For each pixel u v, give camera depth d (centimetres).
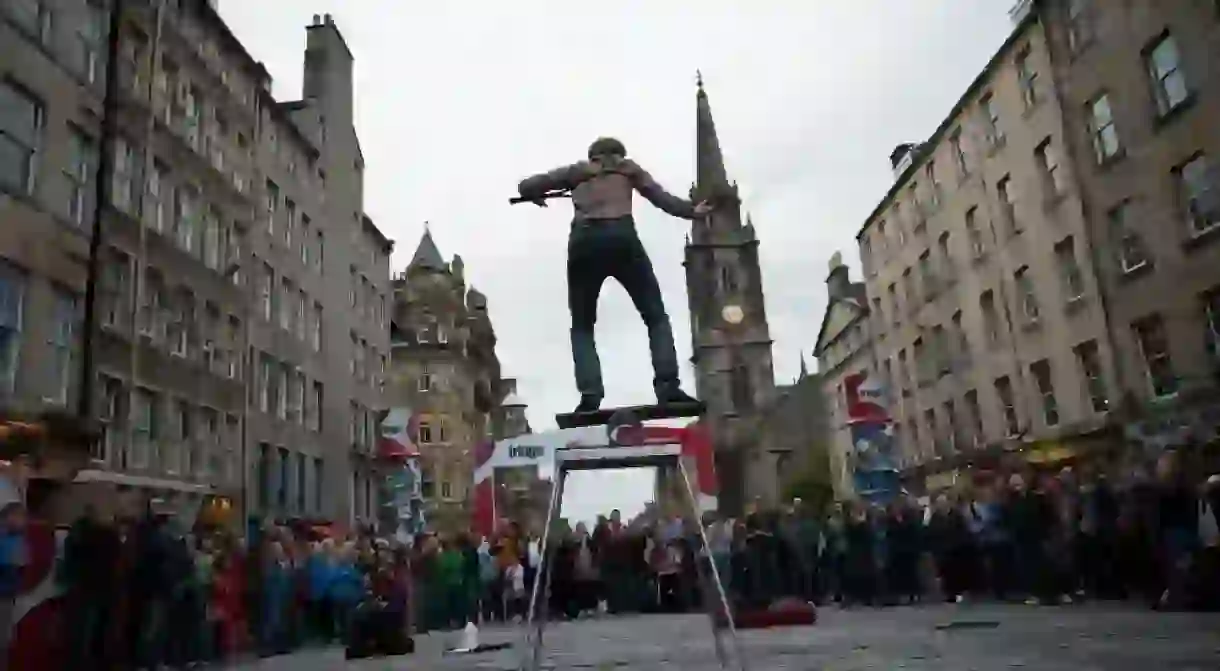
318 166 3422
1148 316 1969
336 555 1455
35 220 1625
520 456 1962
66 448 1478
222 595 1193
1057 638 717
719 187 5716
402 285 5534
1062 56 2227
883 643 734
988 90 2625
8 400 1514
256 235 2769
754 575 1558
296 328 3070
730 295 5459
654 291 441
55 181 1711
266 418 2738
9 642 816
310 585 1413
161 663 1038
